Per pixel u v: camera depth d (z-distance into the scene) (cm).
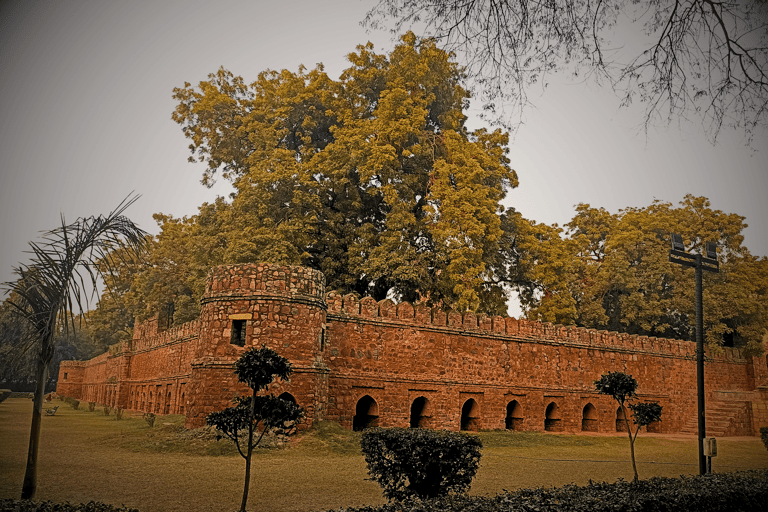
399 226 3161
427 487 1062
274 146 3356
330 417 2328
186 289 4575
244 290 2097
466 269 3066
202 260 3547
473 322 2922
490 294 3866
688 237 4031
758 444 2872
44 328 1059
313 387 2086
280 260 2978
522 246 3788
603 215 4644
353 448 1934
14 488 1204
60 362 6988
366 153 3197
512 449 2309
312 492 1240
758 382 3953
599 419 3316
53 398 6378
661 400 3581
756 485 1067
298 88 3572
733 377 3941
